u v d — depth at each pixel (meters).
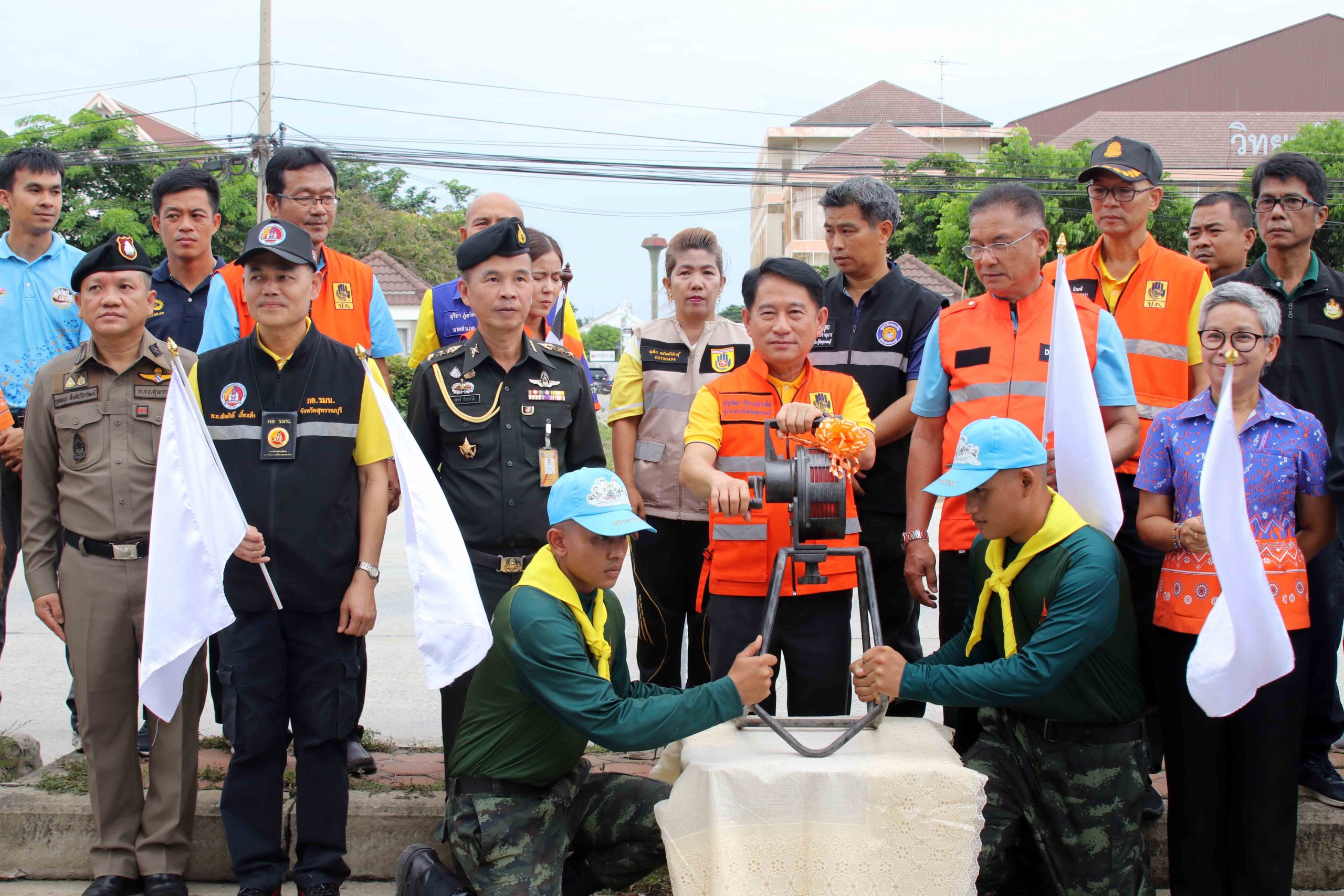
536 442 3.50
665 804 2.71
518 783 2.91
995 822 3.05
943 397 3.72
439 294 4.50
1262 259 4.05
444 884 2.90
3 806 3.61
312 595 3.23
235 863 3.20
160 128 33.75
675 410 4.22
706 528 4.20
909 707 4.14
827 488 2.91
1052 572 2.91
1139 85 49.25
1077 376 3.02
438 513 2.99
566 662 2.72
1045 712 3.00
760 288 3.34
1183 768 3.14
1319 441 3.11
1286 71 48.62
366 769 3.95
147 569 3.22
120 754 3.37
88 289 3.34
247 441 3.25
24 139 18.55
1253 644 2.71
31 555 3.48
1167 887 3.56
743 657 2.81
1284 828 3.05
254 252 3.18
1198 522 3.05
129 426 3.41
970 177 23.53
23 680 5.88
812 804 2.64
